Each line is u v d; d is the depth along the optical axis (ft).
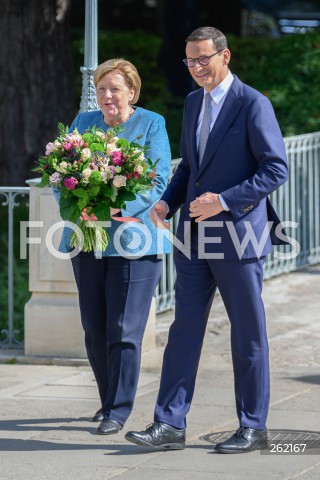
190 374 27.81
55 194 29.04
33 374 36.37
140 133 29.04
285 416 30.89
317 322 44.45
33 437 29.22
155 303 41.91
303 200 54.60
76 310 37.40
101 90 28.94
